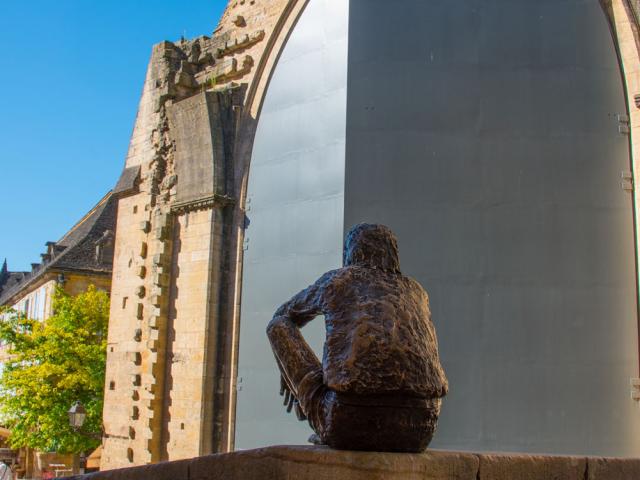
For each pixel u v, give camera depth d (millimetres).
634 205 15125
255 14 19938
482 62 15734
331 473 3934
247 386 18094
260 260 18359
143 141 22484
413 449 4191
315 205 17281
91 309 40594
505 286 14766
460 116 15555
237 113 19781
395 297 4453
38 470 46688
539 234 15016
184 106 20188
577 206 15117
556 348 14477
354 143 15641
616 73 15617
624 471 4953
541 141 15398
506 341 14492
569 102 15531
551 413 14195
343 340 4273
